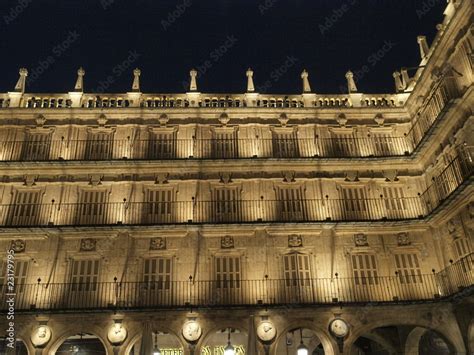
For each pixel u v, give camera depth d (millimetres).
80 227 27500
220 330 28312
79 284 26953
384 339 30531
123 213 28641
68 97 31359
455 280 26531
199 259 27938
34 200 28859
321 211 29609
